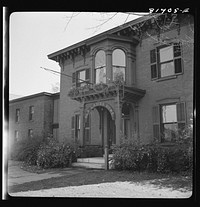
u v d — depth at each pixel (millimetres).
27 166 11711
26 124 19969
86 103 12898
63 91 16766
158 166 8367
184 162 8148
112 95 11672
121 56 12828
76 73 15875
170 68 11680
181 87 11133
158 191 5574
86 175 8383
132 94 11969
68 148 11719
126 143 9531
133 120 12344
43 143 12930
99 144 13438
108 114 13234
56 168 10930
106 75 12359
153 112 11914
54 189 6152
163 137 11375
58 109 19250
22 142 14406
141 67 12711
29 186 6617
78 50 15406
